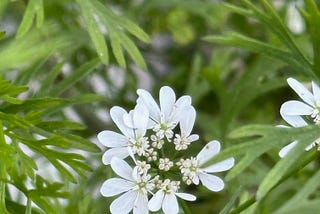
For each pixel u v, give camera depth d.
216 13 0.45
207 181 0.30
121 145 0.30
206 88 0.45
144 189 0.29
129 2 0.45
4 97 0.30
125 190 0.29
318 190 0.36
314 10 0.31
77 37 0.40
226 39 0.32
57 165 0.31
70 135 0.32
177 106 0.30
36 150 0.31
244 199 0.34
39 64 0.34
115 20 0.33
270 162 0.41
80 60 0.45
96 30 0.32
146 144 0.30
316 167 0.39
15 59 0.31
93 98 0.34
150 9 0.47
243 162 0.28
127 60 0.45
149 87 0.49
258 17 0.32
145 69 0.33
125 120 0.30
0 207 0.31
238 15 0.48
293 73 0.44
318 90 0.30
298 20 0.46
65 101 0.31
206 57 0.50
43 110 0.32
